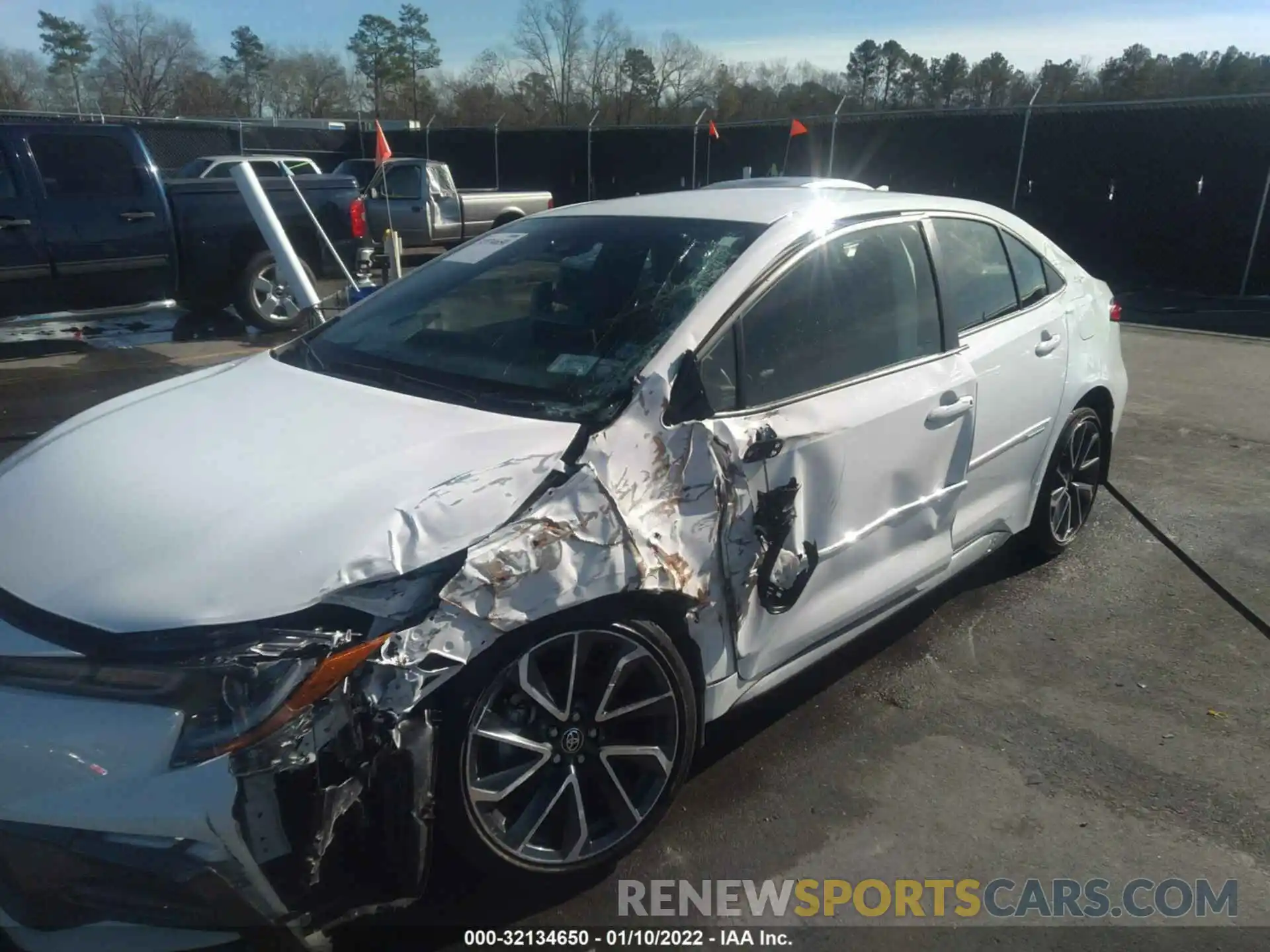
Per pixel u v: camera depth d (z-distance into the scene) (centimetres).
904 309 344
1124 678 374
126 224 887
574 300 320
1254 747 331
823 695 362
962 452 362
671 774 273
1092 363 450
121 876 206
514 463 248
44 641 213
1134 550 491
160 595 214
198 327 1030
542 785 256
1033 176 1546
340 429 273
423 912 260
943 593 445
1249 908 262
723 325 286
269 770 205
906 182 1697
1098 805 303
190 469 258
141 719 205
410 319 344
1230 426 707
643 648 259
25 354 896
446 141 2416
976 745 332
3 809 206
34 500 257
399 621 220
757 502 279
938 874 274
